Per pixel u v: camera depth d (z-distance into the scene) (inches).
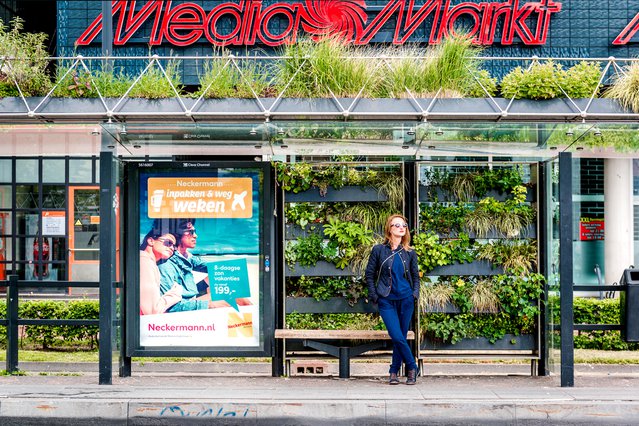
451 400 266.1
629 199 622.8
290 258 330.0
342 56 363.9
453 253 330.6
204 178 320.2
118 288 313.3
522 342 333.7
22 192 686.5
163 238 319.3
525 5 592.1
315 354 336.5
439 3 592.1
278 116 363.3
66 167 682.8
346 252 328.2
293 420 262.2
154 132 311.7
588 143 333.1
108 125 301.7
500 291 329.1
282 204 330.3
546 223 330.0
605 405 261.9
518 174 337.4
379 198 333.1
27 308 408.8
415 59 370.9
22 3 701.3
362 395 275.0
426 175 339.3
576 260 633.6
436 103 357.4
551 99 362.9
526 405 261.9
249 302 319.6
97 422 263.1
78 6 604.4
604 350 409.7
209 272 319.9
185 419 263.0
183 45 594.9
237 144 341.1
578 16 597.9
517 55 597.6
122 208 318.3
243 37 594.6
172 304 319.0
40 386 294.8
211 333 319.0
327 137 323.3
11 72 371.6
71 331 410.6
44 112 369.4
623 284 331.3
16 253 685.9
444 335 327.0
